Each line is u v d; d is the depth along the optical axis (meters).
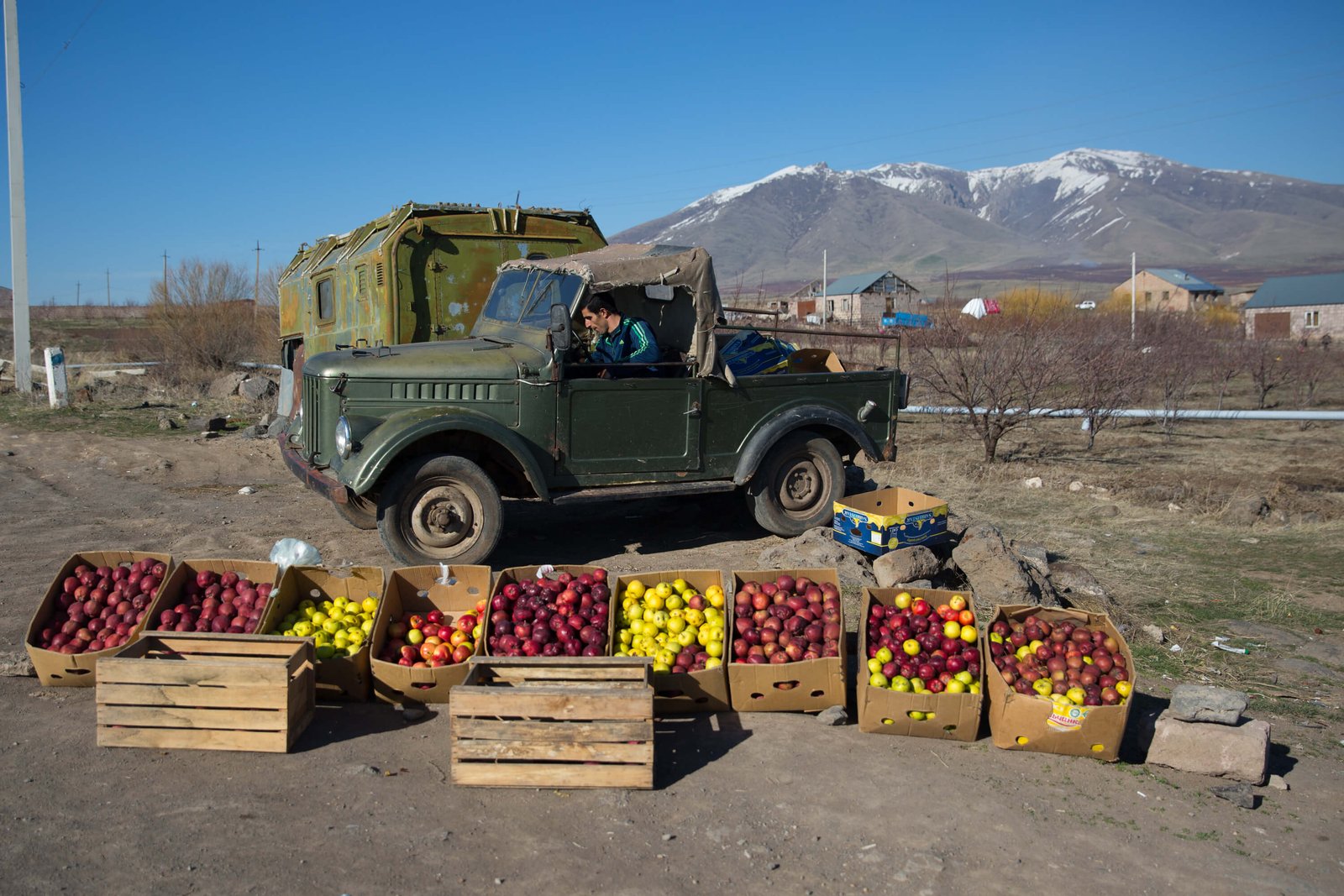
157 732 4.02
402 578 4.96
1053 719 4.14
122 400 17.17
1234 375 22.36
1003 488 10.64
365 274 9.20
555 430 6.80
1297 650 5.76
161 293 21.88
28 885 3.03
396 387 6.48
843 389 7.88
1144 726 4.48
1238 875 3.38
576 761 3.80
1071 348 13.66
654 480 7.16
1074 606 6.32
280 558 5.66
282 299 13.82
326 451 6.56
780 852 3.40
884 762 4.13
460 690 3.77
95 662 4.46
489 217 9.03
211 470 10.81
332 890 3.09
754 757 4.14
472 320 9.03
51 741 4.06
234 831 3.41
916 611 4.73
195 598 4.82
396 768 3.93
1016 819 3.69
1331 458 13.41
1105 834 3.61
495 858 3.31
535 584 4.86
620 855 3.36
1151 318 25.92
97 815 3.48
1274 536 8.59
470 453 6.83
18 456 11.41
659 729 4.41
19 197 17.33
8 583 6.21
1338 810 3.89
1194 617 6.32
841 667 4.46
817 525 7.81
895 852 3.43
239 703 4.00
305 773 3.86
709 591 4.90
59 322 47.50
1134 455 13.61
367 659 4.52
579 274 6.85
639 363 7.01
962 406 12.77
